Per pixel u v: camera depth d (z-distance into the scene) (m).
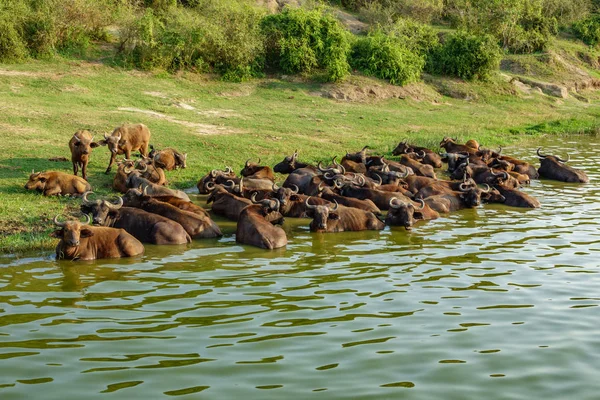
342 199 17.30
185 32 34.88
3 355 8.49
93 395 7.49
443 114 35.94
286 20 37.91
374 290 11.09
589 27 57.31
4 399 7.38
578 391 7.64
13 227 14.48
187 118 28.12
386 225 16.36
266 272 12.14
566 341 9.02
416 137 29.09
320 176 19.09
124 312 10.02
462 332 9.30
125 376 7.95
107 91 29.91
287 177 21.14
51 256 13.15
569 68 49.97
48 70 30.70
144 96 30.17
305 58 36.88
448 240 14.62
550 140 31.61
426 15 50.28
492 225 16.08
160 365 8.24
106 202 14.45
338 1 51.62
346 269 12.34
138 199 15.46
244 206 16.52
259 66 36.72
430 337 9.12
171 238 14.17
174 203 15.73
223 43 35.00
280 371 8.08
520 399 7.45
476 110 38.31
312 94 35.53
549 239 14.51
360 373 8.04
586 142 31.09
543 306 10.34
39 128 23.61
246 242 14.36
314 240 14.78
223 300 10.57
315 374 8.01
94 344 8.85
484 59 42.09
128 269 12.30
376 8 49.62
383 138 28.48
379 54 38.66
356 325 9.55
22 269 12.24
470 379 7.91
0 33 30.69
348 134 28.72
